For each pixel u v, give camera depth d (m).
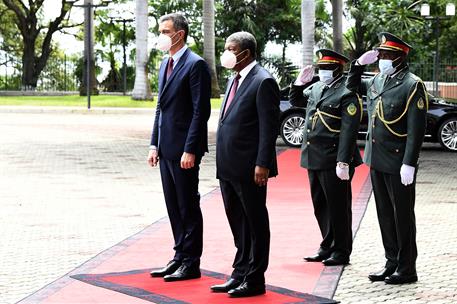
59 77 46.41
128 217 10.88
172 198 7.64
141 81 33.75
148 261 8.35
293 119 19.77
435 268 8.14
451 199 12.48
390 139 7.53
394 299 7.01
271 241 9.30
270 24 45.75
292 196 12.49
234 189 7.08
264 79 6.93
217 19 44.97
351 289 7.34
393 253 7.66
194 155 7.39
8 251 8.86
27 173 14.95
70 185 13.62
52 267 8.16
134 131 23.41
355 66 7.83
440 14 42.31
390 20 41.19
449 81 34.19
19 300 6.97
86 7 34.22
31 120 26.66
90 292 7.11
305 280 7.60
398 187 7.48
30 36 44.91
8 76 46.59
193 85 7.46
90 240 9.45
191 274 7.55
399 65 7.58
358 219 10.57
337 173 7.94
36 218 10.77
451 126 19.27
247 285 6.97
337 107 8.09
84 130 23.41
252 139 7.01
